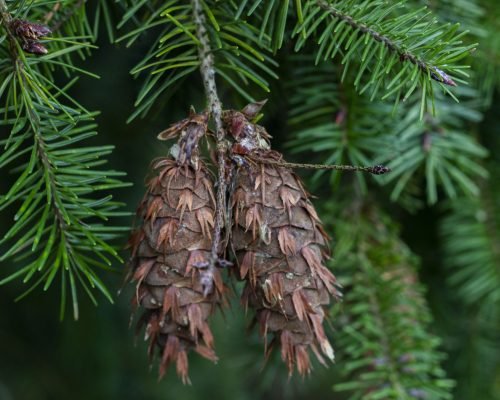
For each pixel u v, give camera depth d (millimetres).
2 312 810
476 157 669
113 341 832
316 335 560
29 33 546
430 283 709
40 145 561
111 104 703
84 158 565
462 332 716
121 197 721
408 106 626
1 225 725
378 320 636
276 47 570
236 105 620
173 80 569
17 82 569
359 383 625
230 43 582
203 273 534
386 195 667
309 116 615
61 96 688
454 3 617
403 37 562
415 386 622
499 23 634
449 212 696
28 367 826
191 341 561
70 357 822
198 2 572
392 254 651
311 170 653
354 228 654
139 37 602
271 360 711
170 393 875
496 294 672
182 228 552
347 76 607
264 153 556
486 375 717
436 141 631
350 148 615
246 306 565
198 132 553
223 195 547
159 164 556
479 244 676
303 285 557
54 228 565
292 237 554
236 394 922
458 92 628
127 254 722
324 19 580
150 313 562
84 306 799
